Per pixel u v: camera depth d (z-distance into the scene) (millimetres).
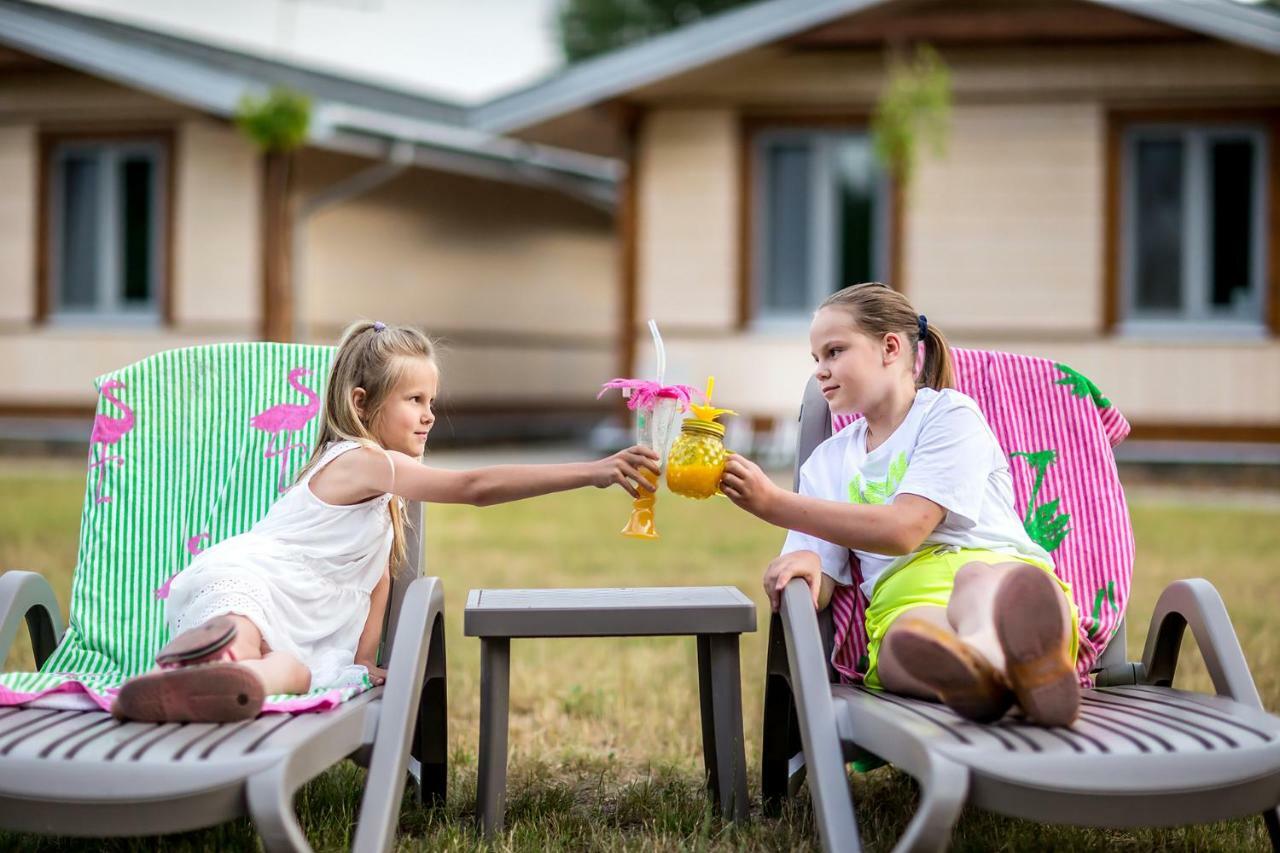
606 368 19609
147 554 3293
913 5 11461
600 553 7199
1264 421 11344
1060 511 3350
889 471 2986
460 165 14734
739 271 12258
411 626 2705
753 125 12203
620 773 3545
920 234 11906
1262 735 2420
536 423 17625
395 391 3090
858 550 2936
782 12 11258
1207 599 2854
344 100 14656
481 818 2891
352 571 3023
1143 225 11633
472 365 16234
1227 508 9156
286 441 3412
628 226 12461
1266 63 11109
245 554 2900
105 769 2240
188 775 2227
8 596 2961
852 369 2992
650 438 2797
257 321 13164
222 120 13203
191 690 2434
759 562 6883
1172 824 2279
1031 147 11648
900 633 2385
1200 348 11445
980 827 3031
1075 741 2346
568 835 2941
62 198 13719
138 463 3387
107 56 12508
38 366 13727
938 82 10828
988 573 2633
